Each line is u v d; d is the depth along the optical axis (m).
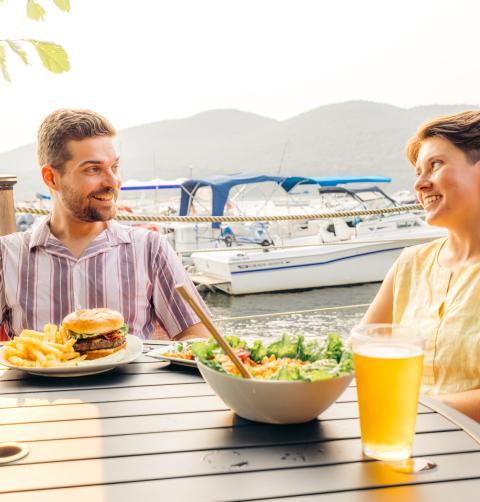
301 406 1.06
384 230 14.28
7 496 0.85
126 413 1.18
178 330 2.27
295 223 15.62
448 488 0.87
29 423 1.13
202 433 1.08
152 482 0.89
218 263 13.41
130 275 2.23
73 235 2.24
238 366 1.07
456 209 1.73
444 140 1.74
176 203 19.88
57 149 2.13
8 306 2.20
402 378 0.92
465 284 1.70
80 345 1.49
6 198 2.84
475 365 1.62
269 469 0.93
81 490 0.87
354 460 0.96
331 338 1.19
